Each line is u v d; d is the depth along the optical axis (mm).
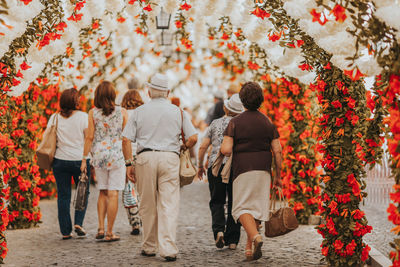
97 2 7938
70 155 7617
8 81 5949
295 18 5562
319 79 6074
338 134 5906
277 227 5891
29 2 5512
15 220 8555
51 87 10938
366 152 5395
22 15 5262
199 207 11281
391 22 4016
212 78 20906
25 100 8539
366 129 5383
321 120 6074
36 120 8945
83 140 7750
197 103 22266
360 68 4754
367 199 11672
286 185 8938
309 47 5887
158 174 6262
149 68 16266
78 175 7750
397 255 4250
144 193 6258
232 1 7738
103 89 7352
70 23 7809
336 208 5898
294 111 8914
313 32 5473
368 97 5324
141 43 12742
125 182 7973
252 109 6047
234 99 6992
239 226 6836
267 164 5898
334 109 5945
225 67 12180
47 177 12242
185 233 8094
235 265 5879
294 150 8875
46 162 7586
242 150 5898
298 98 8898
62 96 7684
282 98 9336
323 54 5828
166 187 6254
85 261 6137
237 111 6984
